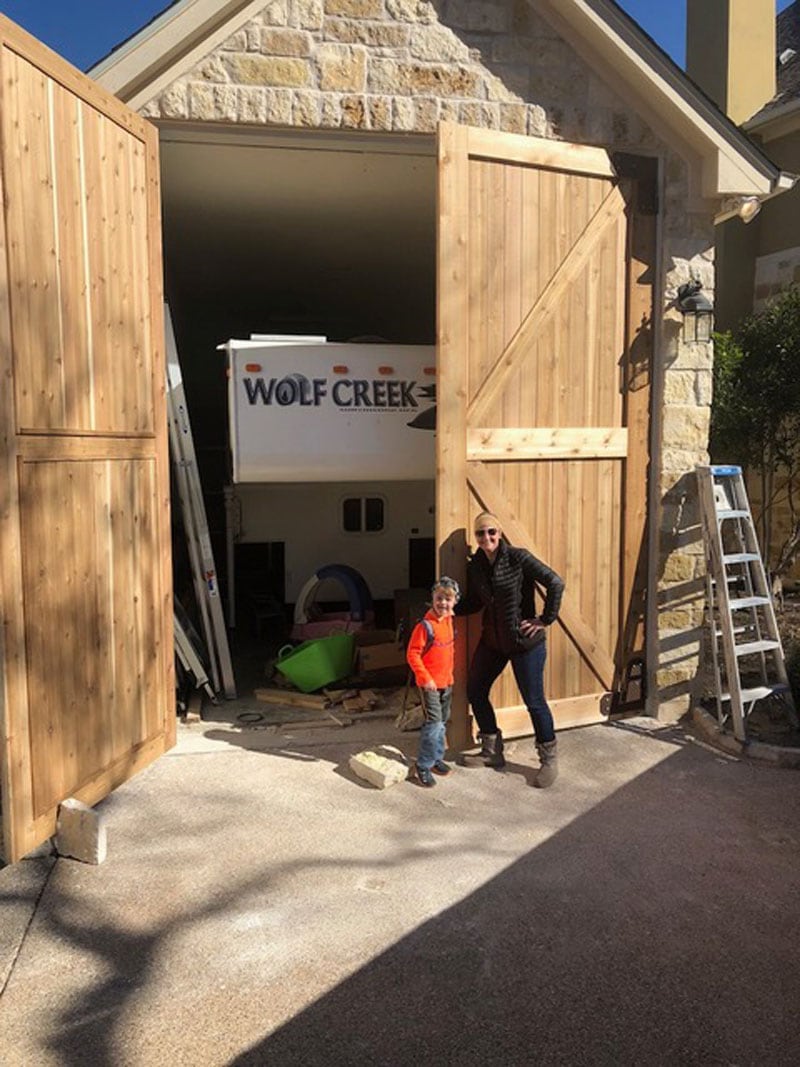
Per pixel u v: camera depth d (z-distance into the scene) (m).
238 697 6.77
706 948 3.52
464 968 3.36
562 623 5.99
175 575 8.21
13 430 3.90
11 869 4.06
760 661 6.30
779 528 10.40
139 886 3.93
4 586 3.86
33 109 4.02
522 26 5.66
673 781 5.24
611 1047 2.94
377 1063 2.85
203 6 5.07
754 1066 2.86
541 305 5.70
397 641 6.98
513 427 5.67
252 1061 2.85
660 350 6.10
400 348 6.77
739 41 11.35
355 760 5.22
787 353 8.36
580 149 5.73
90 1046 2.91
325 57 5.40
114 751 4.86
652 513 6.22
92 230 4.53
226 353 6.93
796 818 4.76
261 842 4.36
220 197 7.24
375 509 8.46
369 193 7.16
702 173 5.99
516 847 4.35
